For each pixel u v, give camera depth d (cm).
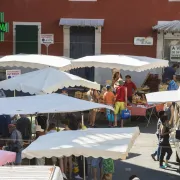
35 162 2605
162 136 2900
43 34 5012
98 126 4059
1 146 2839
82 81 3400
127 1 5175
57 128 2947
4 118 3002
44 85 3153
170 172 2820
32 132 3169
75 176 2653
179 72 5144
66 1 5209
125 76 4744
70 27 5209
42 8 5231
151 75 4872
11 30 5238
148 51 5181
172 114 3309
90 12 5200
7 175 1322
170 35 5153
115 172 2808
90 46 5231
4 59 4191
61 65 4081
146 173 2794
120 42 5200
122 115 3934
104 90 4134
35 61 4100
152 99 2747
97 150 1905
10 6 5228
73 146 1944
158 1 5159
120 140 2030
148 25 5172
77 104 2655
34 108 2548
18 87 3170
